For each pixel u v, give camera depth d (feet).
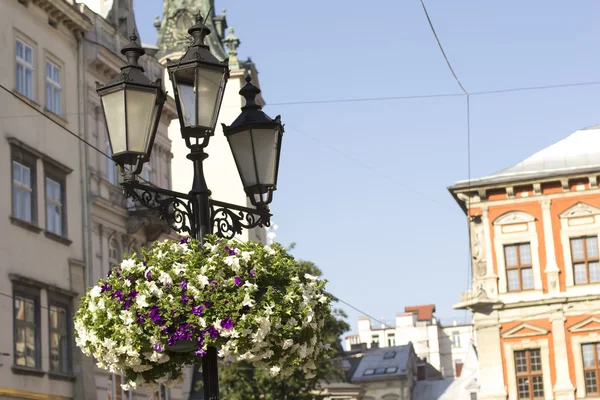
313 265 172.86
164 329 30.32
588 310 150.41
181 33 196.03
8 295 91.45
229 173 186.19
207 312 30.35
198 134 33.24
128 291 30.78
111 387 109.91
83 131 110.63
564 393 148.87
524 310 153.17
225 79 33.65
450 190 158.51
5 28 96.27
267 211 35.22
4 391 88.63
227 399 152.56
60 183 104.58
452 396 268.41
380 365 275.18
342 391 237.45
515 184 155.84
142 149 32.53
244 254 31.40
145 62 127.95
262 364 32.17
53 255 100.78
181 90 33.22
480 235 157.48
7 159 93.81
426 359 332.19
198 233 32.42
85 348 31.71
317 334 32.94
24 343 93.97
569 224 154.51
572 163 158.51
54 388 97.91
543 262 154.30
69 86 108.88
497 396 151.23
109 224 113.50
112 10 123.75
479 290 154.61
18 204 95.66
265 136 35.22
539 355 151.74
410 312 347.36
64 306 102.37
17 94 97.09
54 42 106.42
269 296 31.07
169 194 32.55
